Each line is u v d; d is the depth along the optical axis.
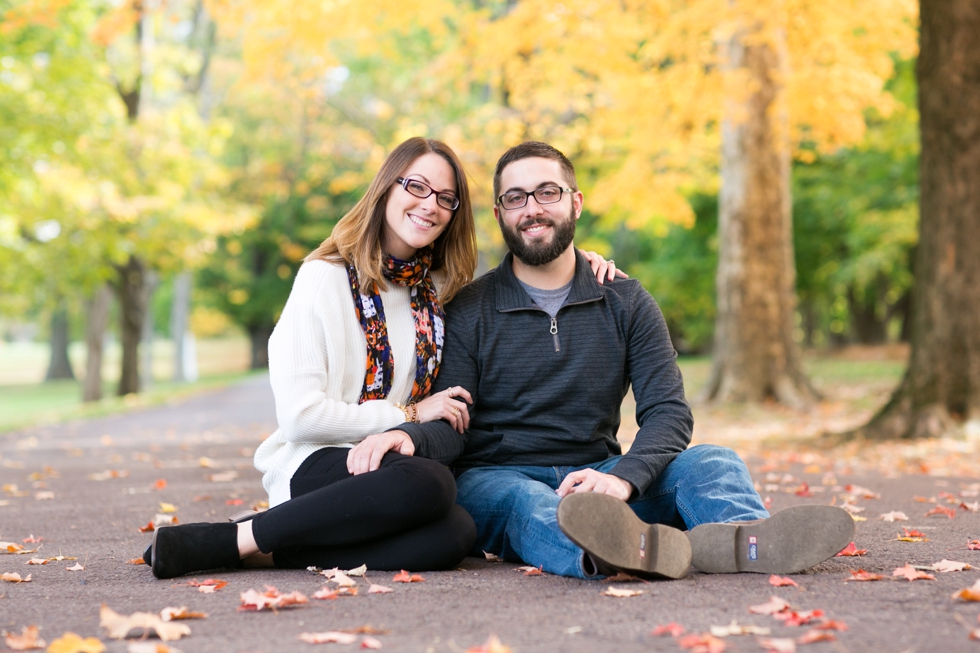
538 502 2.69
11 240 16.48
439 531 2.67
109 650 1.87
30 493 5.24
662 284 24.11
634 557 2.33
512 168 2.92
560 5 9.46
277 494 2.86
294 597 2.25
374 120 19.75
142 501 4.79
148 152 16.34
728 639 1.88
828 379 17.12
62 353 44.41
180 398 18.81
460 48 11.59
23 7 11.39
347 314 2.84
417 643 1.90
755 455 7.29
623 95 10.45
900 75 14.93
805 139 13.62
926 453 6.62
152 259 17.86
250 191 29.72
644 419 2.90
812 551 2.51
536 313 2.96
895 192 18.61
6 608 2.31
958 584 2.39
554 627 2.01
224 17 10.80
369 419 2.78
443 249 3.08
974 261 7.34
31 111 13.81
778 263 12.47
